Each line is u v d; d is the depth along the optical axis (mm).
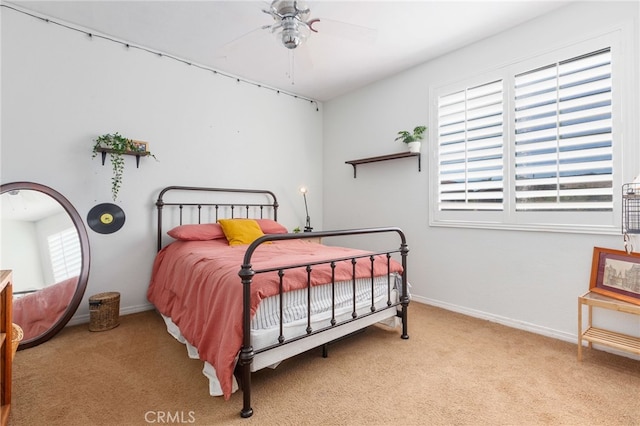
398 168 3404
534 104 2393
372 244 3697
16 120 2314
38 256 2338
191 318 1926
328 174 4301
